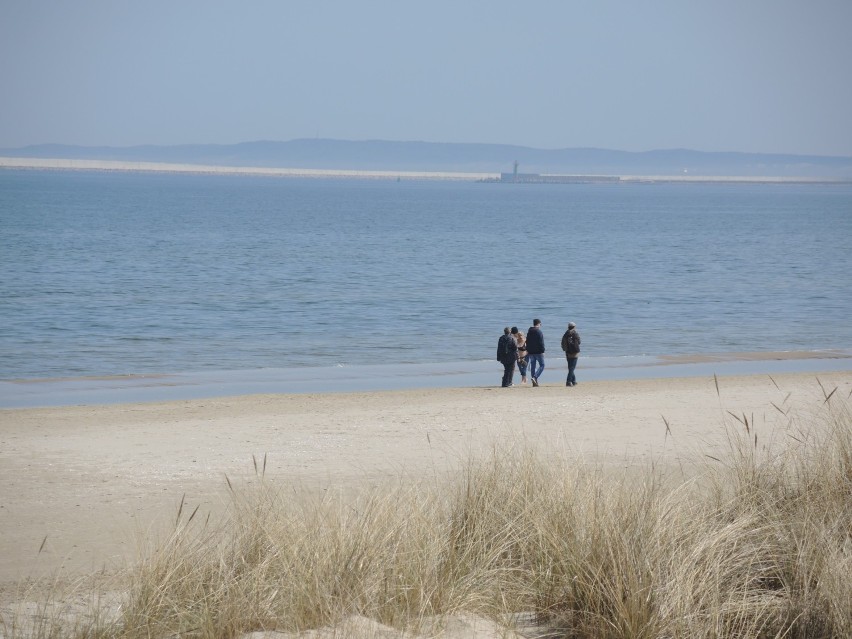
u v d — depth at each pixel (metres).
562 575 20.33
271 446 53.84
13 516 37.16
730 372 97.50
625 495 23.16
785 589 20.17
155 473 46.03
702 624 18.36
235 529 23.70
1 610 21.69
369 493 26.73
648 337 126.31
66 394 81.94
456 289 181.88
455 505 25.28
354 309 149.50
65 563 29.89
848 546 21.50
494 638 18.55
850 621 18.38
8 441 56.03
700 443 50.19
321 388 86.25
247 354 107.94
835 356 109.75
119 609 20.08
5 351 106.88
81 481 44.25
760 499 25.45
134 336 119.50
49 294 160.00
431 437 56.25
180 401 74.62
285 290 174.25
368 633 17.97
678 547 20.34
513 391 81.88
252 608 19.03
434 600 19.77
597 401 72.88
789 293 181.62
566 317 145.50
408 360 105.44
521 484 24.94
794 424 52.66
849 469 26.84
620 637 18.19
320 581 19.69
